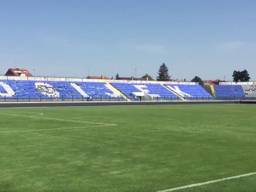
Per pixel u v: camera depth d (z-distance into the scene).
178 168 15.30
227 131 29.02
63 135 25.67
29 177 13.66
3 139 23.53
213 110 60.78
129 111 54.94
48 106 68.81
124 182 13.02
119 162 16.45
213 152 19.20
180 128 30.92
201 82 133.12
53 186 12.48
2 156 17.69
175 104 86.06
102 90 103.06
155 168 15.28
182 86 120.62
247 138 24.81
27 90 91.44
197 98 111.25
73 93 96.62
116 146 20.94
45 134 26.20
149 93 108.75
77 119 39.09
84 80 104.88
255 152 19.27
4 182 12.95
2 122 35.00
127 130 29.06
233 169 15.15
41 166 15.52
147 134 26.58
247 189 12.11
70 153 18.59
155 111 55.72
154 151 19.38
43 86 95.56
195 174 14.23
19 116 42.88
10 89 89.31
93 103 78.56
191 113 51.78
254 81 128.88
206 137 25.19
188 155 18.30
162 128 30.75
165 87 116.19
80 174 14.15
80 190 12.04
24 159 17.00
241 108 68.88
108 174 14.18
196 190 12.02
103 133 27.00
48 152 18.84
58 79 100.81
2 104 69.25
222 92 124.25
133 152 19.02
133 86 110.56
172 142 22.66
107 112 51.88
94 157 17.58
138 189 12.16
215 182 13.01
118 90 105.75
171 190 12.01
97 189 12.15
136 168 15.26
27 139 23.59
